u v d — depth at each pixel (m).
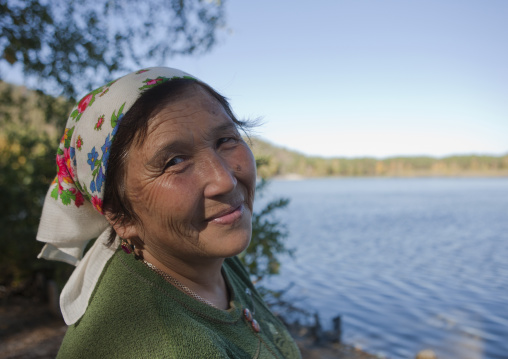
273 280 13.64
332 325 7.45
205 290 1.02
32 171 6.79
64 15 5.18
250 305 1.22
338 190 93.44
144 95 0.87
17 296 6.55
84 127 0.93
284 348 1.21
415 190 90.38
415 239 25.27
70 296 1.00
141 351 0.78
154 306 0.84
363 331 8.67
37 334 5.09
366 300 11.62
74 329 0.90
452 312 10.42
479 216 38.88
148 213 0.88
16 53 4.74
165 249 0.92
